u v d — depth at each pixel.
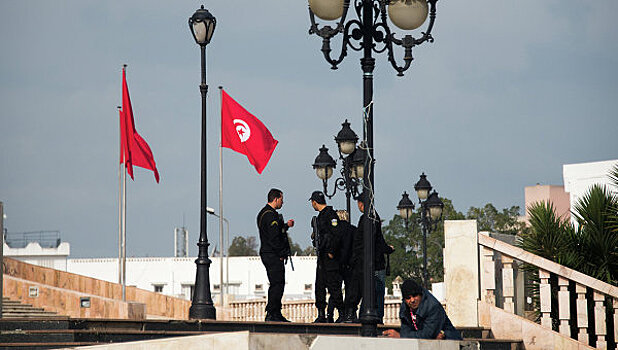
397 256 144.25
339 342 19.39
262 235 34.59
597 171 101.88
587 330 36.66
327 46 26.62
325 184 51.53
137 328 30.72
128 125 67.88
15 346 28.27
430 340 21.59
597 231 44.38
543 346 35.31
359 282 35.00
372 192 26.48
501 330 36.12
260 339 18.19
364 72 27.11
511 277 37.03
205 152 39.28
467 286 36.91
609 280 42.59
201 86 40.59
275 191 34.78
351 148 48.56
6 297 70.75
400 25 27.61
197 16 40.78
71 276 87.44
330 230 35.22
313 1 26.53
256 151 60.03
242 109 60.19
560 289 36.19
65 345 28.38
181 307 90.38
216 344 18.41
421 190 66.12
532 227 44.34
